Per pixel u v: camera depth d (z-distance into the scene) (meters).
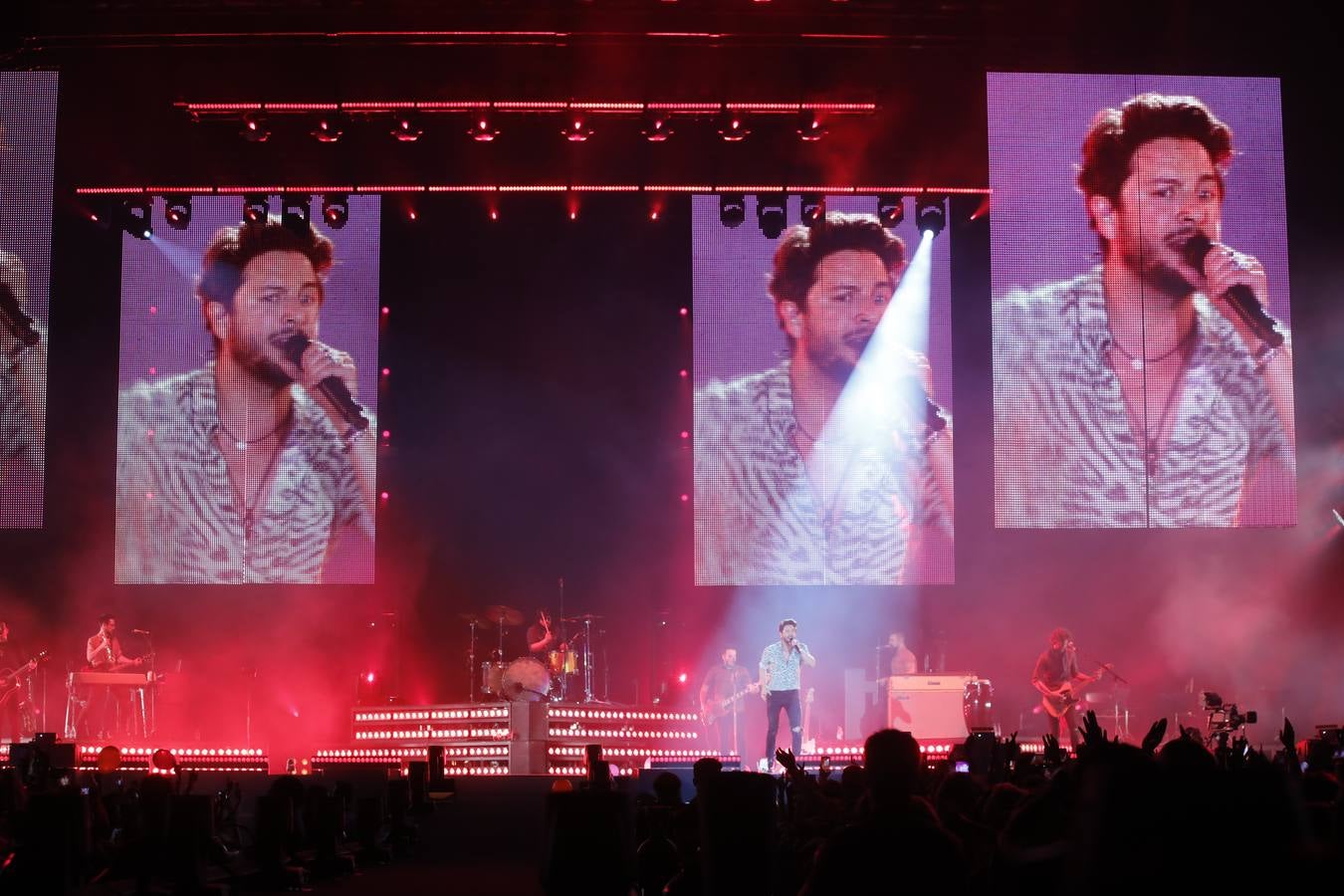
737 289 21.97
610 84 20.81
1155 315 21.45
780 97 20.95
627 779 17.61
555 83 20.80
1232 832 3.57
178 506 21.69
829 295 21.92
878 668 22.25
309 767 20.27
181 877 9.99
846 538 21.64
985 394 23.33
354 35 19.48
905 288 21.97
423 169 22.19
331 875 12.32
